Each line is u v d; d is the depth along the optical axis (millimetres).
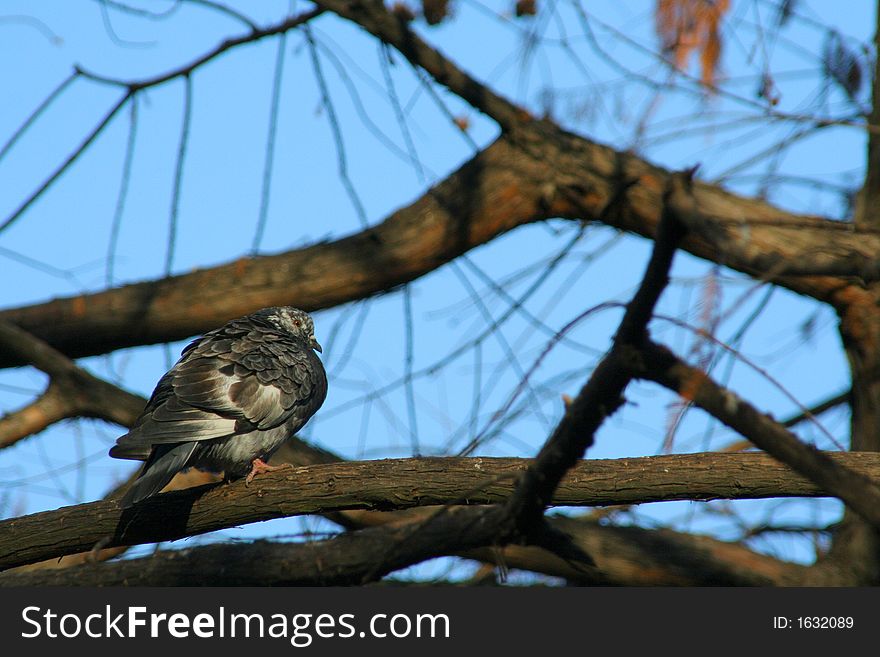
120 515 9914
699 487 9227
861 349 12953
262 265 14344
